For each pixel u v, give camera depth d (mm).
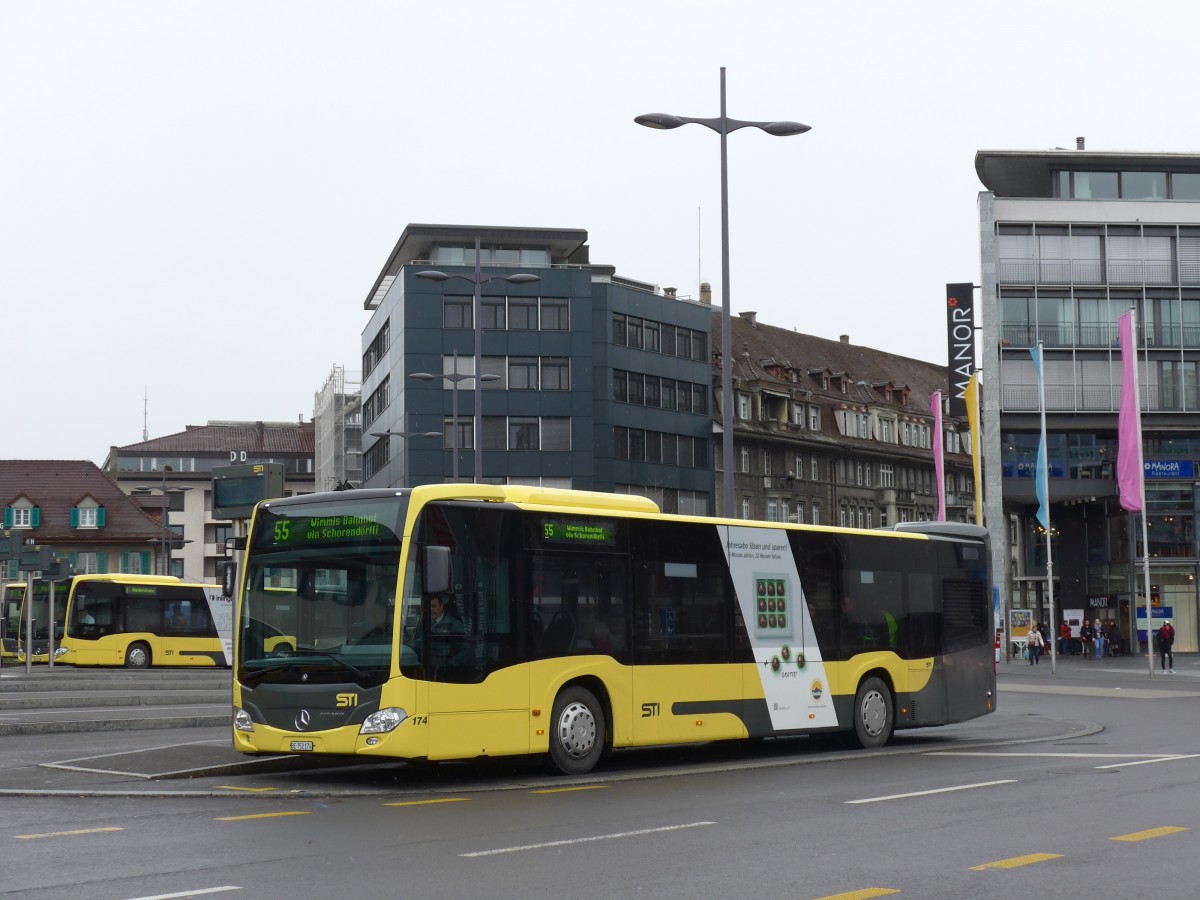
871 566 22250
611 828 12555
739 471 99062
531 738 17141
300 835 12141
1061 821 12945
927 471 123250
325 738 16125
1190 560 71375
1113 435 72062
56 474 104000
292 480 140500
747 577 20188
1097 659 67938
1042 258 72312
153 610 53656
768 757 20516
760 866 10492
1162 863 10609
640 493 89062
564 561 17812
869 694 21953
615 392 87688
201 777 16922
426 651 16172
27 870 10328
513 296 85312
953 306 70688
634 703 18359
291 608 16734
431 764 19078
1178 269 72188
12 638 58469
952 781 16562
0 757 20016
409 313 83875
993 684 24344
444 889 9539
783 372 107312
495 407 84438
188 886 9648
